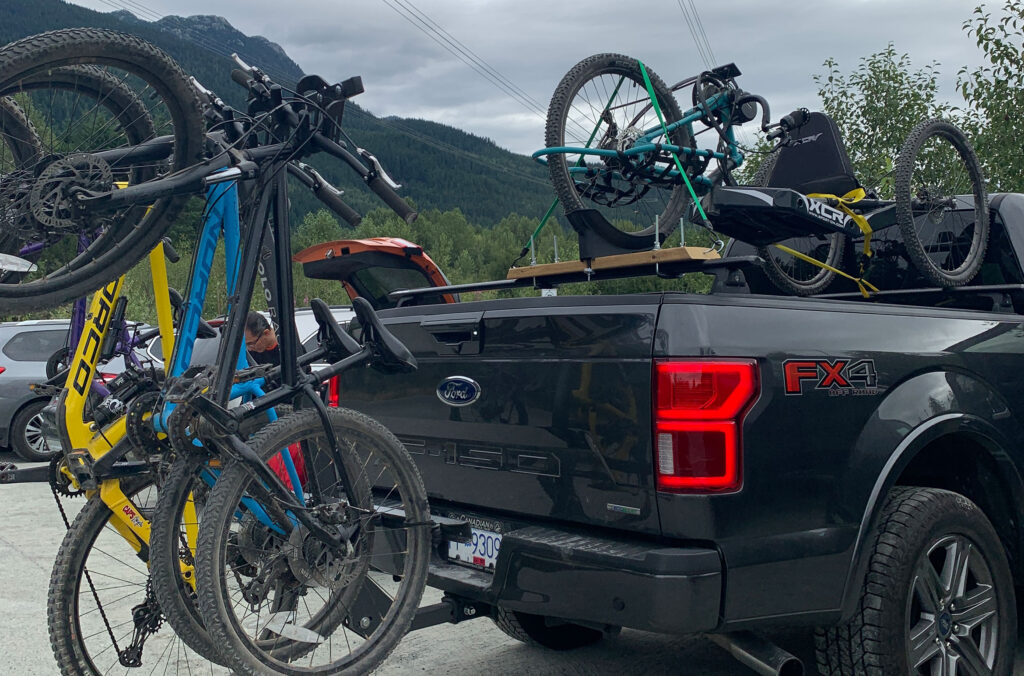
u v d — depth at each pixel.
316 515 2.62
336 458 2.66
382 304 7.81
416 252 7.38
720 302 2.69
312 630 2.64
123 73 2.30
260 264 2.81
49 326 10.49
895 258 4.50
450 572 3.08
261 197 2.62
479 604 3.18
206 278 2.78
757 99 4.50
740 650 2.69
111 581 4.61
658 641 4.09
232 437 2.42
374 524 2.80
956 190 4.37
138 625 2.88
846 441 2.81
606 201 4.23
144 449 2.63
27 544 6.03
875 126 13.37
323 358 2.90
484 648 4.02
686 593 2.48
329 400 3.65
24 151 2.40
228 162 2.51
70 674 2.71
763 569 2.60
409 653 3.96
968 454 3.42
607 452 2.71
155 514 2.49
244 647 2.40
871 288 4.54
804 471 2.70
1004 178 11.00
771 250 4.82
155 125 2.51
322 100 2.71
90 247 2.53
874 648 2.79
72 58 2.22
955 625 3.07
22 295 2.36
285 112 2.65
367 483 2.77
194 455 2.45
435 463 3.25
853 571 2.78
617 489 2.68
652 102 4.20
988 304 4.12
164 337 2.92
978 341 3.35
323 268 7.36
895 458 2.90
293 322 2.65
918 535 2.88
